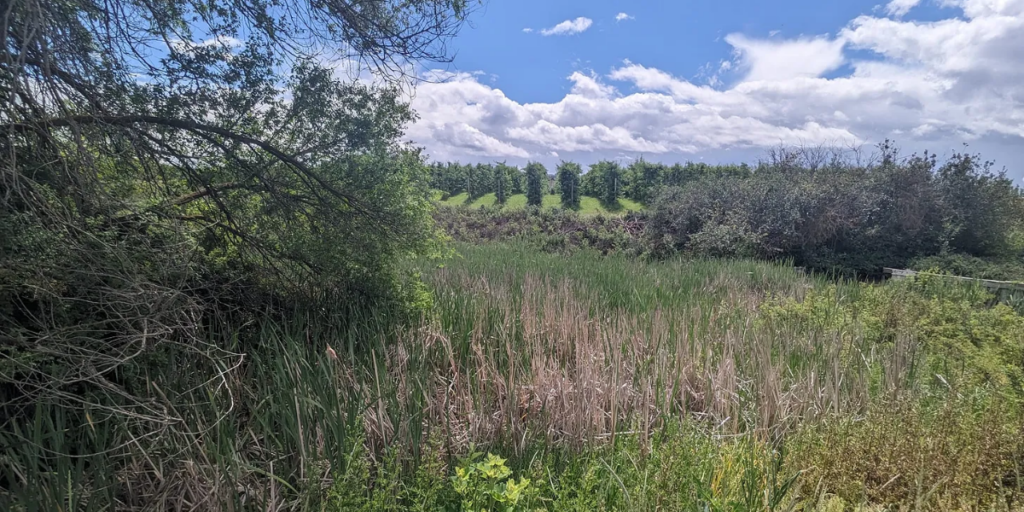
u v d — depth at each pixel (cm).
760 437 394
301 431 327
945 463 325
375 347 471
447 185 3450
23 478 272
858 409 433
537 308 664
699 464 318
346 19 462
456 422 402
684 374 476
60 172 316
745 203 1479
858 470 331
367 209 523
